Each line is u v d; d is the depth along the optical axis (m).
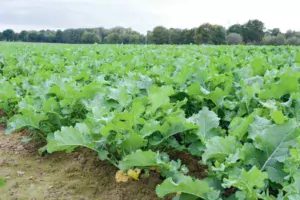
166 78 5.07
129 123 3.31
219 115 4.17
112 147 3.40
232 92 4.68
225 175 2.65
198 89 4.15
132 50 13.32
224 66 6.64
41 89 4.88
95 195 3.35
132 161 2.97
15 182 3.60
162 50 13.56
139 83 5.04
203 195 2.45
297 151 2.48
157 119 3.71
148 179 3.40
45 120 4.23
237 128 2.98
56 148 3.37
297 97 3.59
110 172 3.65
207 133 3.29
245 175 2.28
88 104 4.25
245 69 5.54
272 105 3.55
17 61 9.70
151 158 2.91
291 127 2.76
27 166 3.96
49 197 3.32
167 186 2.46
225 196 2.87
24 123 4.05
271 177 2.63
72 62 8.78
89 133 3.38
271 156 2.72
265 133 2.79
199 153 3.30
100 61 8.87
